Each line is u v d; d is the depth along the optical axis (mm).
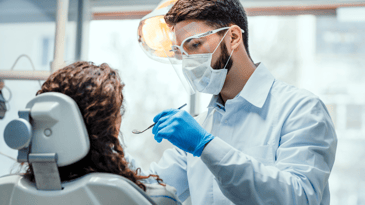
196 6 1102
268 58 2672
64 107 643
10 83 2584
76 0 2812
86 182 640
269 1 2604
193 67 1146
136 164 1206
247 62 1239
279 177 931
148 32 1368
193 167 1292
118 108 779
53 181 642
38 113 632
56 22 2201
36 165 639
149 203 649
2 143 2516
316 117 1062
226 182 933
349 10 2617
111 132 759
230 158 933
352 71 2582
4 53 2719
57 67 2145
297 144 1037
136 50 2771
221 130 1272
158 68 2721
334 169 2496
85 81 727
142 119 2709
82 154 644
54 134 642
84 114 713
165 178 1354
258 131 1185
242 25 1201
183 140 961
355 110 2521
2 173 2492
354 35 2611
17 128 622
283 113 1153
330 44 2641
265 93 1224
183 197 1408
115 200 640
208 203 1201
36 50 2746
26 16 2773
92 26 2854
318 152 1021
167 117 1023
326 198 1152
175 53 1184
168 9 1315
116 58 2779
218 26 1122
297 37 2674
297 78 2641
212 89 1209
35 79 2104
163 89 2697
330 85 2588
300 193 924
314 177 979
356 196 2461
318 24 2672
